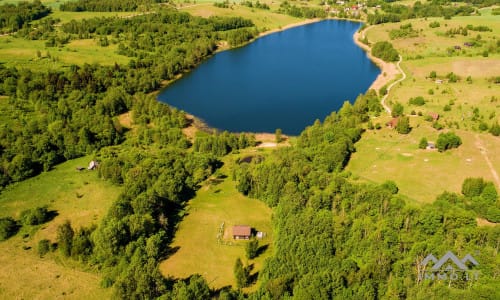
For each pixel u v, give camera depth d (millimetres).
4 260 96500
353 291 74688
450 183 117375
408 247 86438
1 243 102625
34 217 109438
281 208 106000
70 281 90062
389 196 103375
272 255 96625
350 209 103812
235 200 120000
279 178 114625
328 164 127312
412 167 126938
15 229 107625
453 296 70438
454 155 131375
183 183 124250
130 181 120000
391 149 139000
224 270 92750
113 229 95312
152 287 80875
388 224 91562
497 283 72625
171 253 98500
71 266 94562
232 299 78250
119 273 89750
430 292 71750
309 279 76875
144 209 106125
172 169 127000
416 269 78812
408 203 108375
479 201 101562
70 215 113562
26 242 103000
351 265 81438
